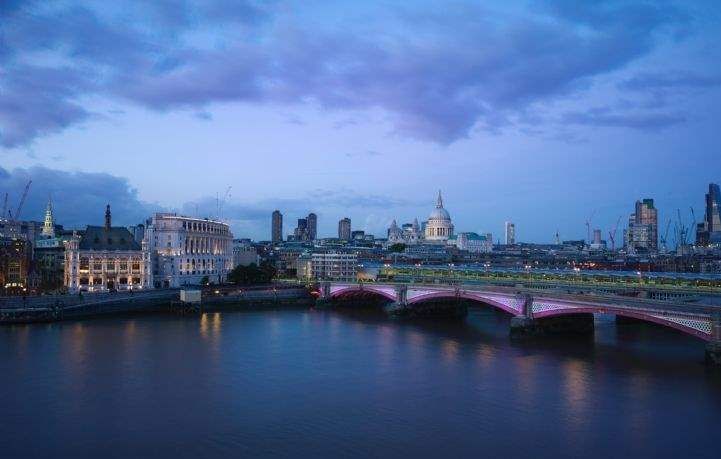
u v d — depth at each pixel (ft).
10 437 353.92
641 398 421.18
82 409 403.13
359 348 618.44
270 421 379.76
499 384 461.78
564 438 348.79
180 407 407.85
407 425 371.76
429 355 577.84
